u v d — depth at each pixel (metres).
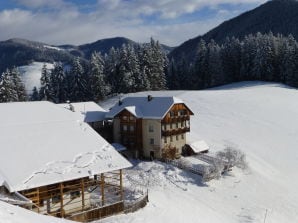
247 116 84.88
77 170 34.72
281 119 84.81
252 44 131.88
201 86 132.50
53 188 35.84
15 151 34.97
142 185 46.75
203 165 55.41
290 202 49.03
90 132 41.34
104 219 35.72
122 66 111.69
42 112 43.28
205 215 41.75
